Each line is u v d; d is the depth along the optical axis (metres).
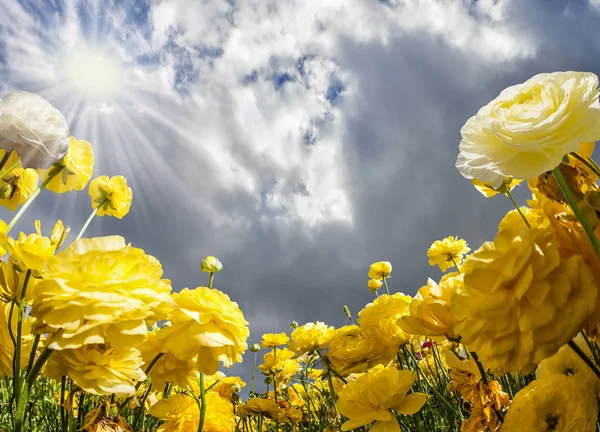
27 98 0.51
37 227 0.44
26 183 0.60
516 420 0.36
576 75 0.28
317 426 0.93
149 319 0.34
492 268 0.25
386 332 0.72
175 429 0.61
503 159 0.28
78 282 0.32
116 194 0.71
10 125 0.49
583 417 0.33
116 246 0.36
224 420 0.64
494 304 0.24
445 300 0.39
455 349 0.55
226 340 0.44
